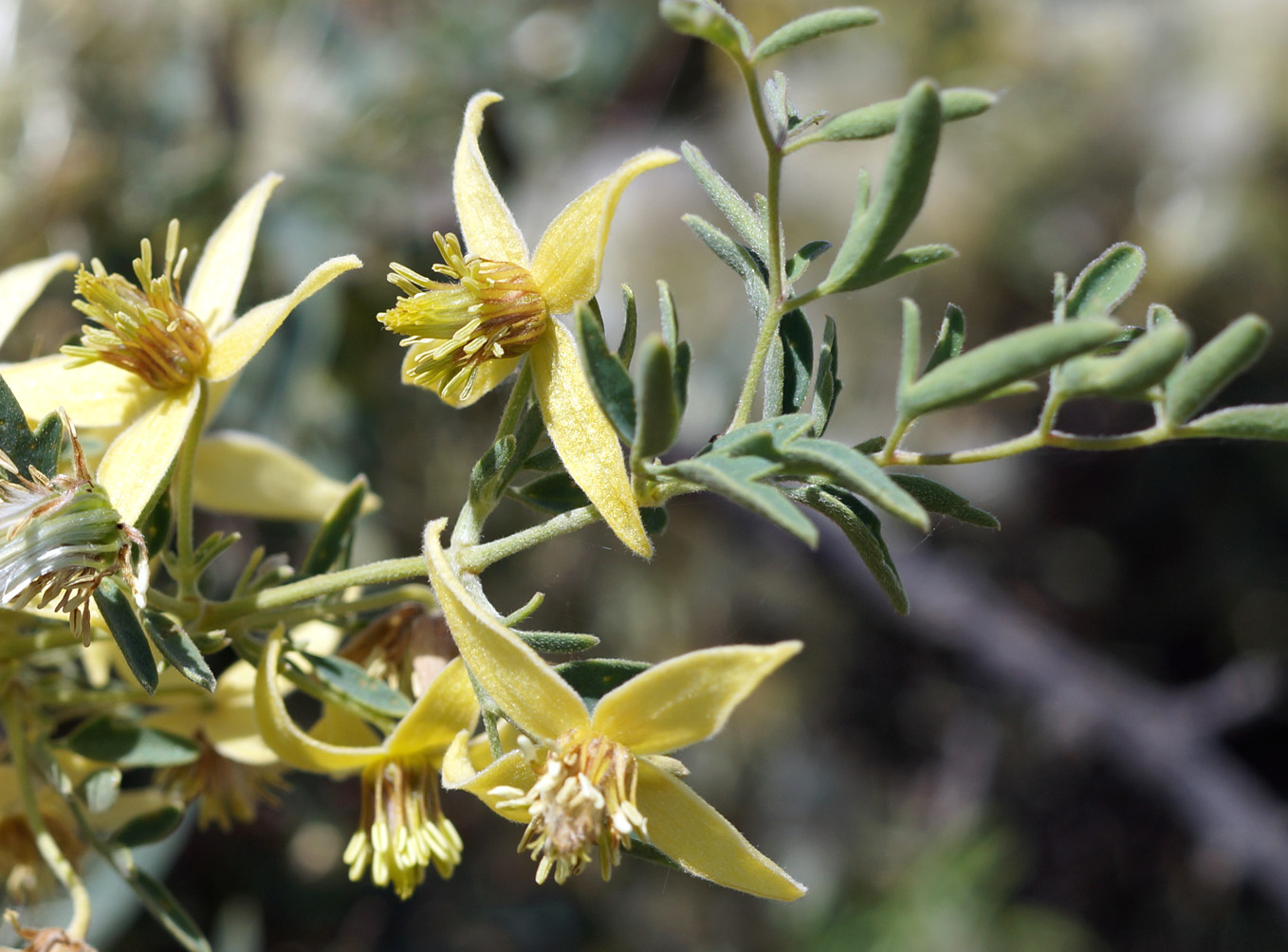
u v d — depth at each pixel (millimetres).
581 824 146
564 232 162
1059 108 550
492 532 413
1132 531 582
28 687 194
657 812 152
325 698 179
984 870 461
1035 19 563
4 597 157
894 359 513
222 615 178
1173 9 572
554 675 146
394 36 416
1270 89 547
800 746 523
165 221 356
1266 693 508
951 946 444
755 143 521
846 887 491
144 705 211
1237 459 567
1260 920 543
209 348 176
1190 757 505
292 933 414
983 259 524
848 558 498
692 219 170
